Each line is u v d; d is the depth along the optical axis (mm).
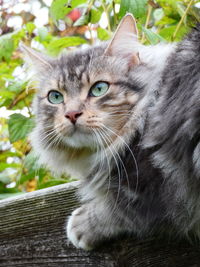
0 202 507
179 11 703
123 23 577
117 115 545
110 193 518
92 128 547
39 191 503
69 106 562
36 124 614
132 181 504
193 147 466
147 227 497
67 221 501
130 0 615
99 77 564
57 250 488
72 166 589
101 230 494
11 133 671
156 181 491
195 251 477
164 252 475
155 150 491
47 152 596
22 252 496
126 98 549
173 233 493
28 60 673
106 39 719
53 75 599
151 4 712
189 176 476
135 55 565
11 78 750
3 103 724
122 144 524
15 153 771
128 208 503
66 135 562
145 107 525
